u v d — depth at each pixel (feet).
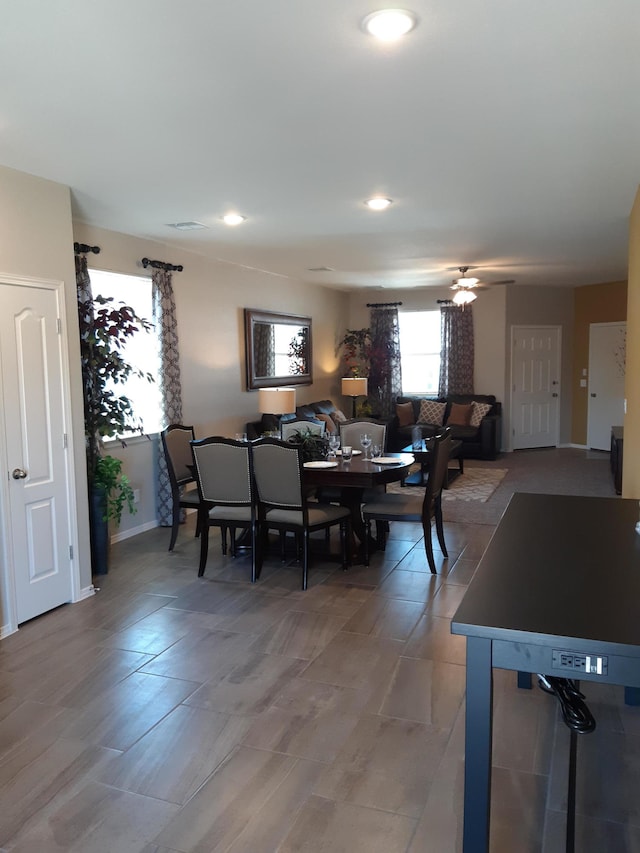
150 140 10.14
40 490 12.13
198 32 6.79
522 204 14.65
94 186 12.79
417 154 11.03
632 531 7.52
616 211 15.35
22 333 11.69
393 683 9.57
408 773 7.45
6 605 11.41
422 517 14.28
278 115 9.18
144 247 18.22
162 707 8.97
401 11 6.40
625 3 6.29
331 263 23.20
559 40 7.06
